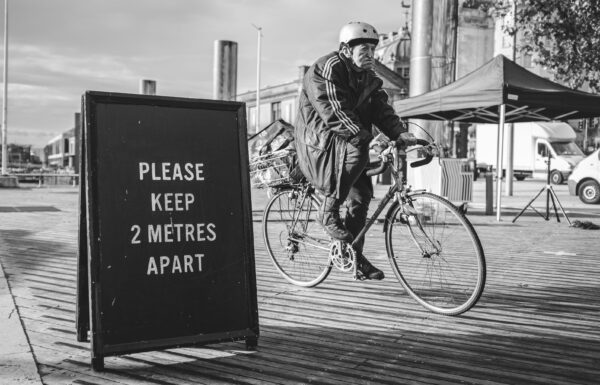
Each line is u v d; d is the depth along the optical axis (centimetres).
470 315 362
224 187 287
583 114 1098
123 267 260
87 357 276
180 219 275
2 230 756
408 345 302
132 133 271
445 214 360
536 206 1351
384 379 256
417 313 364
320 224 387
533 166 3002
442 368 270
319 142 365
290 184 444
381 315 359
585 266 544
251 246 288
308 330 326
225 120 294
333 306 380
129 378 252
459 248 356
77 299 275
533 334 324
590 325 343
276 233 461
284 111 5450
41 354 279
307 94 370
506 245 693
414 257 379
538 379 258
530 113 1152
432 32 1235
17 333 307
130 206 265
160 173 274
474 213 1150
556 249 660
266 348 294
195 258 275
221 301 278
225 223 284
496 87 945
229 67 2352
